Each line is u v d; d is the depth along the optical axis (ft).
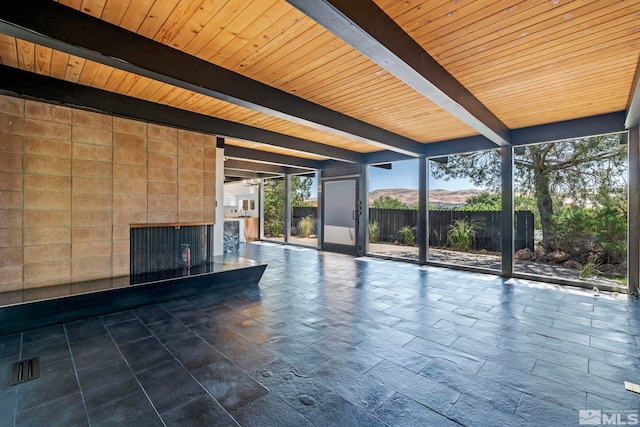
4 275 10.18
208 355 8.21
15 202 10.35
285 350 8.54
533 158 22.27
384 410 6.05
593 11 6.81
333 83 10.84
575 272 18.94
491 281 16.69
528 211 22.66
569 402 6.30
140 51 7.74
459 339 9.29
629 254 14.02
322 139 19.99
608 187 18.56
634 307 12.28
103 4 6.52
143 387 6.75
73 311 10.36
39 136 10.75
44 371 7.30
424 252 21.67
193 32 7.61
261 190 37.58
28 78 9.87
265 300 13.09
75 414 5.85
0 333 9.12
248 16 6.97
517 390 6.72
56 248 11.14
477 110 12.34
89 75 10.08
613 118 14.14
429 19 7.09
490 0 6.42
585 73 10.00
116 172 12.49
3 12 5.93
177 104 13.14
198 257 15.39
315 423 5.69
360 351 8.50
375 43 6.79
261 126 16.72
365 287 15.40
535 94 11.81
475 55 8.80
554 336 9.51
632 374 7.36
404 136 18.88
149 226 13.44
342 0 5.84
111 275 12.43
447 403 6.27
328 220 28.71
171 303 12.50
